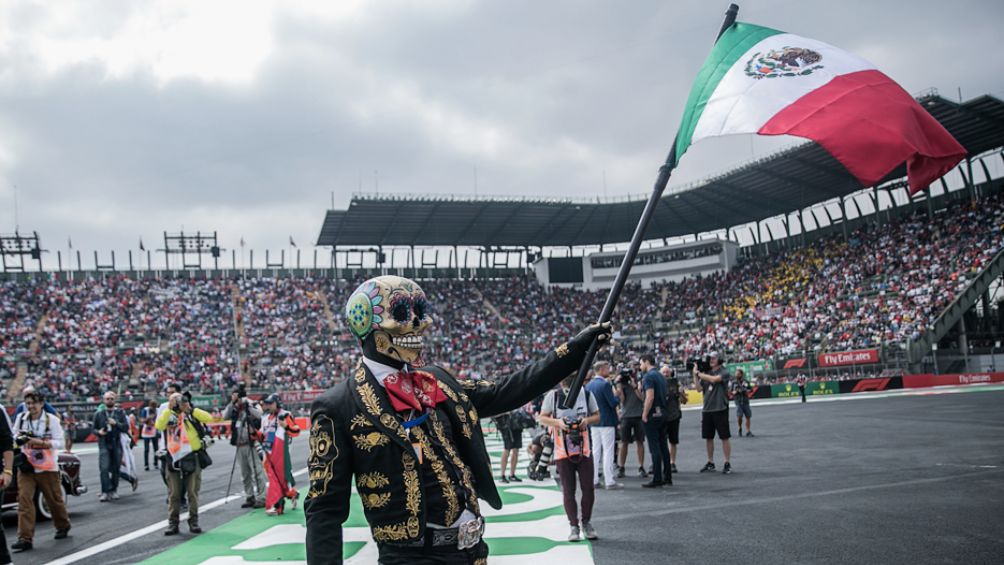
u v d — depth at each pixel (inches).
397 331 107.6
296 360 1855.3
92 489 626.5
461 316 2199.8
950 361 1533.0
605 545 278.4
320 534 99.3
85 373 1657.2
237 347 1878.7
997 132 1667.1
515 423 515.2
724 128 128.3
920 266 1706.4
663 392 438.6
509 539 302.0
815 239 2158.0
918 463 447.2
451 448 106.5
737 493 386.0
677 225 2340.1
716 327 1980.8
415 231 2188.7
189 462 370.9
